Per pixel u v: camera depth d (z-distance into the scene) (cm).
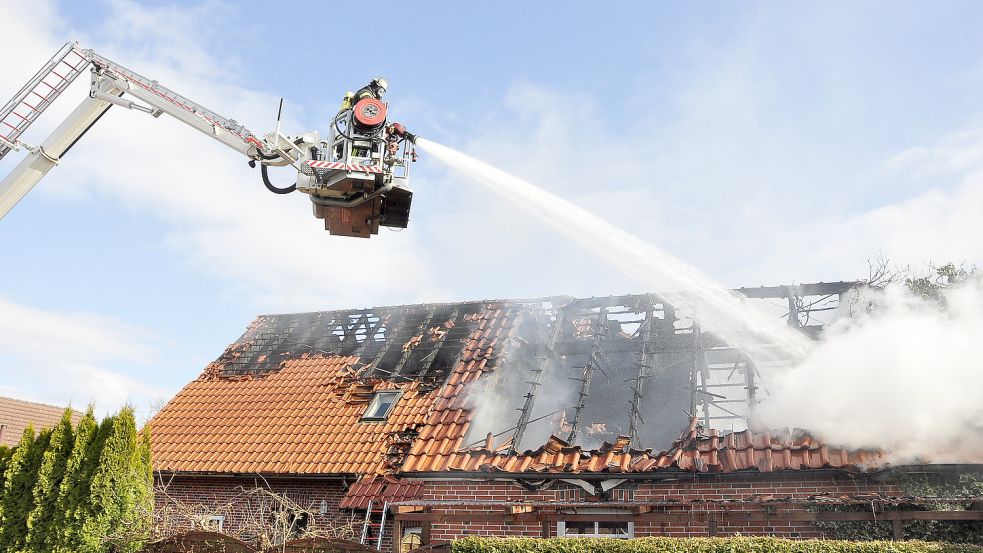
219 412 1625
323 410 1523
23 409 2400
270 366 1769
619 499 1068
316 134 958
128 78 1034
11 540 1135
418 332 1688
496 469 1135
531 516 1043
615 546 851
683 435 1108
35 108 1045
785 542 798
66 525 1113
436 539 1152
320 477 1334
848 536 927
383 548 1220
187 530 1121
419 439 1280
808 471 971
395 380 1541
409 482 1212
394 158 910
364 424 1433
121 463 1161
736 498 1001
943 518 853
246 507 1391
